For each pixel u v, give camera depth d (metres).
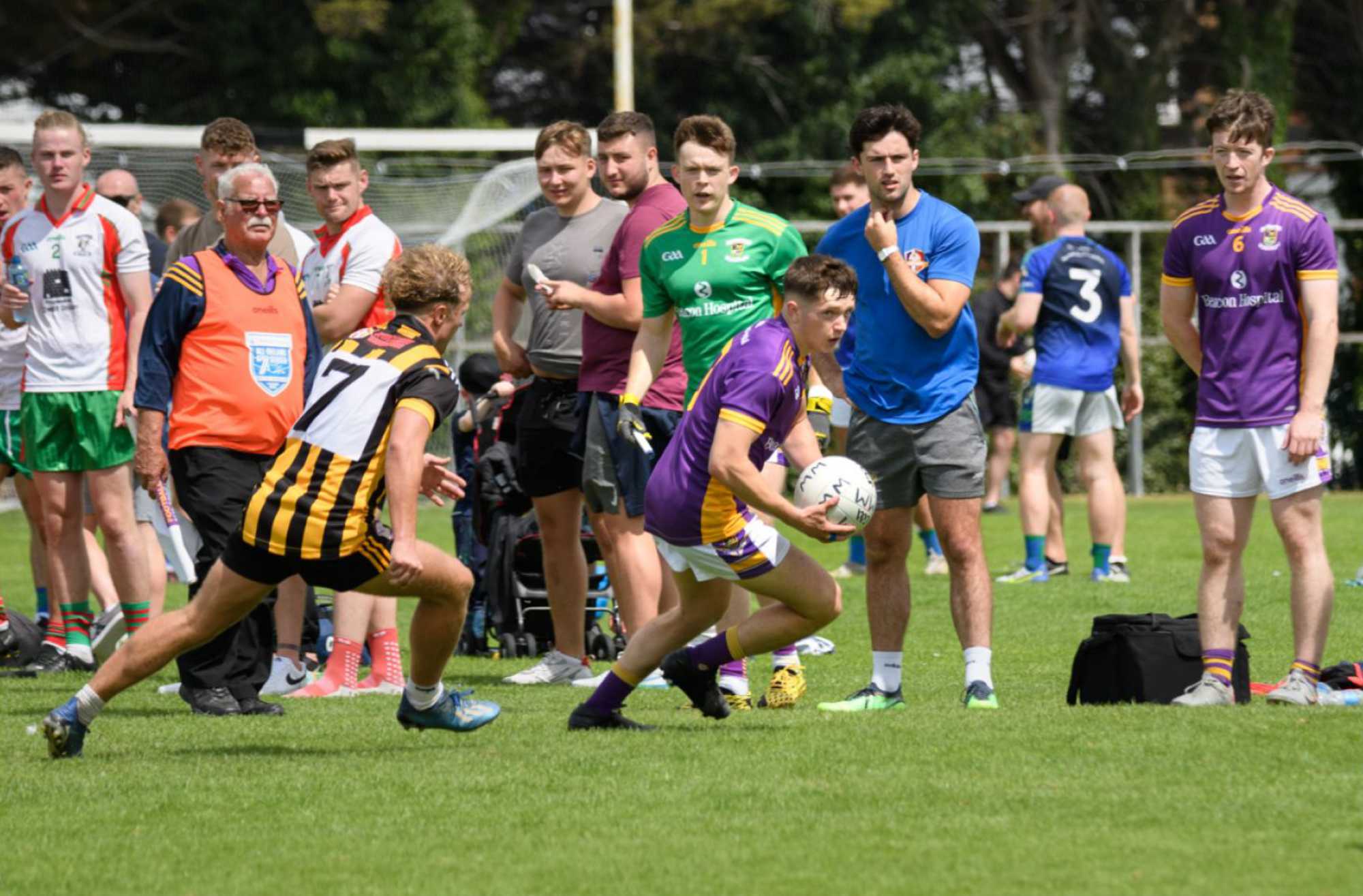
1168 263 27.03
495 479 36.31
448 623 23.19
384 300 30.09
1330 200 107.62
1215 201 26.62
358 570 22.30
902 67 103.06
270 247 31.42
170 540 29.83
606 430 29.84
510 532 36.50
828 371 28.09
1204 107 113.12
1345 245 99.88
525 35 109.31
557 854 17.55
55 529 33.38
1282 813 18.67
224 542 27.16
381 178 78.50
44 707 28.36
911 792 19.95
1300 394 25.97
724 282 27.55
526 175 71.88
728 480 22.75
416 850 17.80
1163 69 108.25
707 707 24.86
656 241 28.19
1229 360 26.14
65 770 22.05
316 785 20.94
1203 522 26.33
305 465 22.05
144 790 20.78
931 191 102.94
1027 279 46.00
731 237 27.64
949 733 23.56
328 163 30.34
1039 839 17.75
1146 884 16.09
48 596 34.69
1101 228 87.50
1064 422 46.41
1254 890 15.87
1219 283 26.14
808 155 103.00
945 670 31.92
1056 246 46.09
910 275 25.53
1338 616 38.09
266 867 17.25
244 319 27.56
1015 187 104.38
